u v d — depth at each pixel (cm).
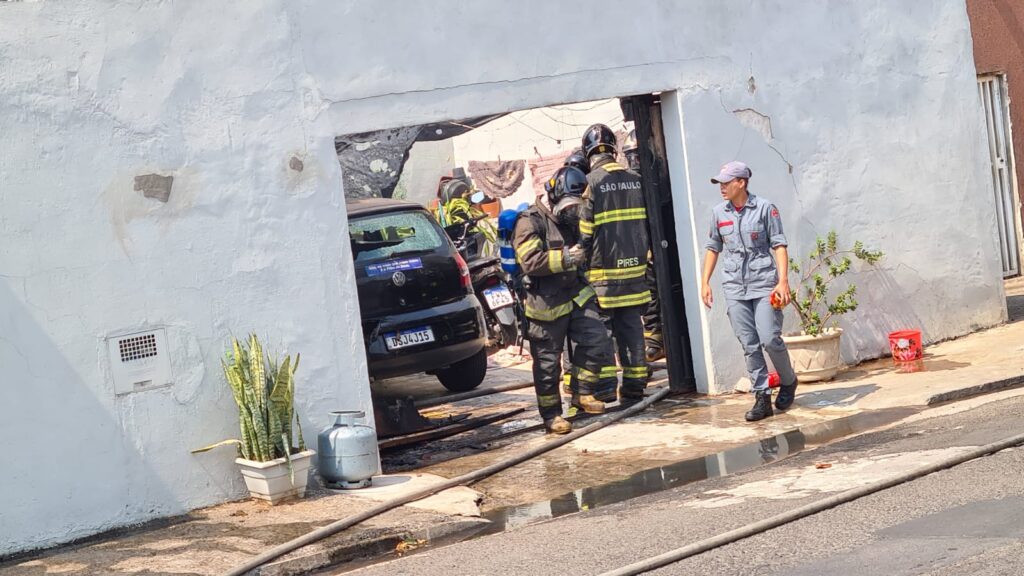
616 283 955
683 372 1004
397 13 830
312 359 790
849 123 1070
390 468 848
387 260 983
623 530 592
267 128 777
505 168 1653
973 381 892
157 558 629
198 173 751
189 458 739
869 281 1078
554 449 854
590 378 934
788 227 1030
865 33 1080
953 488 578
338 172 807
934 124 1122
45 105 700
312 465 773
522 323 903
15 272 688
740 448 791
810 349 978
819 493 611
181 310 742
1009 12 1361
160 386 731
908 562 467
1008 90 1366
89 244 712
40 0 699
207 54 755
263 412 735
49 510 693
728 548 524
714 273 989
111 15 722
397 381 1199
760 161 1019
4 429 682
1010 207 1384
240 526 686
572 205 886
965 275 1140
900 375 976
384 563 597
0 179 686
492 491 754
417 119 841
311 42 796
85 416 707
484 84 872
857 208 1073
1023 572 436
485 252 1346
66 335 703
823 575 465
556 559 548
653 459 791
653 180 996
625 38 945
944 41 1130
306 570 601
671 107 985
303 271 789
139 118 731
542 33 901
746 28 1011
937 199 1122
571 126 1514
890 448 707
